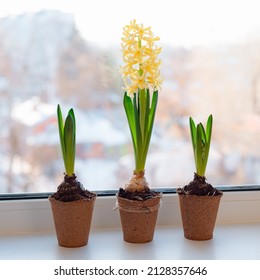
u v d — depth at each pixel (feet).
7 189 4.11
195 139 3.76
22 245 3.62
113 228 4.04
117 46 4.15
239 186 4.29
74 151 3.55
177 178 4.29
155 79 3.54
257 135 4.37
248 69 4.33
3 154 4.11
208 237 3.75
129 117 3.64
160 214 4.10
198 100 4.31
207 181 4.33
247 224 4.16
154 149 4.26
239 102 4.35
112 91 4.18
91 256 3.39
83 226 3.55
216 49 4.28
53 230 3.96
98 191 4.13
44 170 4.14
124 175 4.22
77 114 4.17
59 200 3.48
